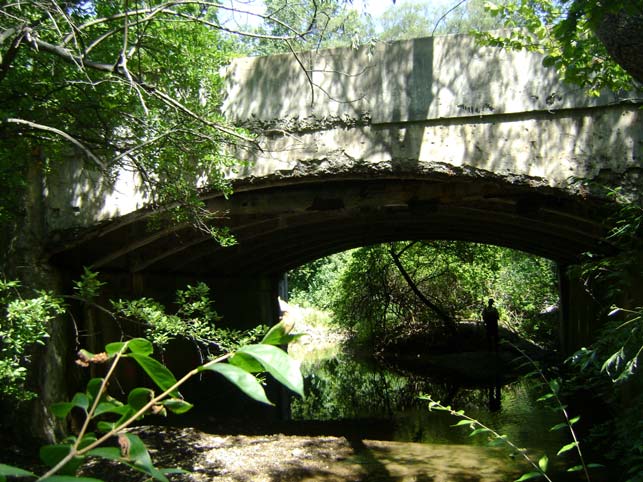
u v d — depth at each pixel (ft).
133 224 30.07
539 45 20.72
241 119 25.95
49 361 28.76
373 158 24.59
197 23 21.21
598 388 23.76
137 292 37.81
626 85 19.07
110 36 20.31
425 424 38.27
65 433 29.19
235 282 55.36
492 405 44.34
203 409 43.86
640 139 22.12
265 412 46.29
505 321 80.64
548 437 32.14
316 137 25.32
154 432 34.24
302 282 120.78
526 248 53.62
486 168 23.47
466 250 73.36
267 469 27.25
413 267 77.20
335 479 25.80
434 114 23.99
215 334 22.90
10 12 19.10
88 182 28.02
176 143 20.66
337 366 70.95
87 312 32.42
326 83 25.29
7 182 21.07
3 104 18.88
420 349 76.38
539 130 23.09
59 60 19.40
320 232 46.83
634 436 17.15
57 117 20.81
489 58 23.62
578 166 22.63
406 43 24.53
